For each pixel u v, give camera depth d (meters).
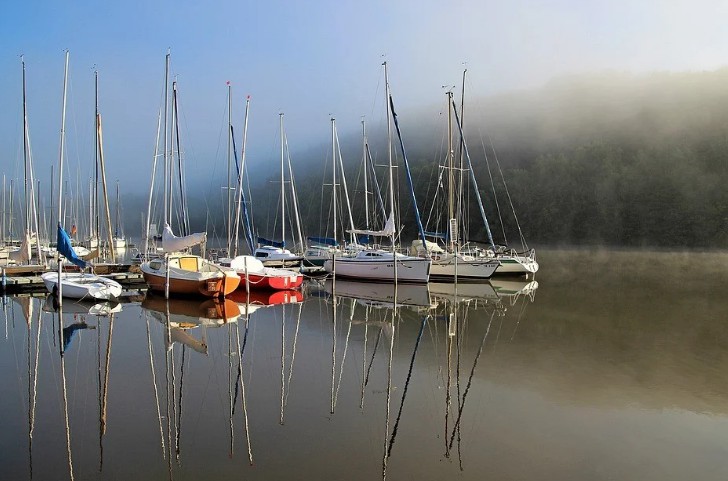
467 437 9.14
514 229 91.44
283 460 8.16
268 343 16.44
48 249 46.03
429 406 10.74
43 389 11.62
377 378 12.74
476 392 11.67
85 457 8.20
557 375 12.97
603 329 18.88
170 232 25.41
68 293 24.28
